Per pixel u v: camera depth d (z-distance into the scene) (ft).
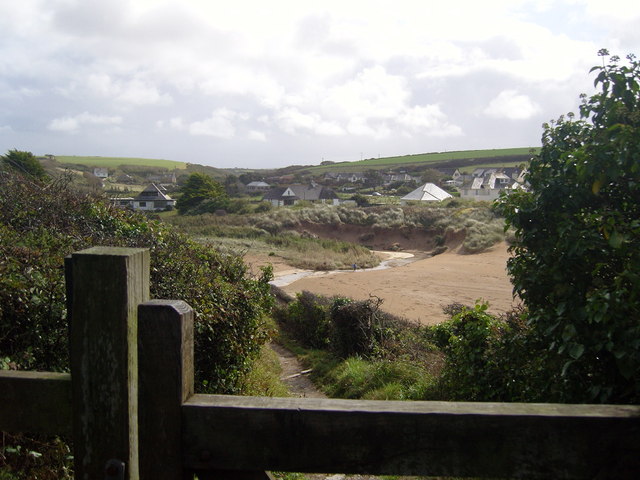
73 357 4.94
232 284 21.94
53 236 18.90
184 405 4.89
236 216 151.94
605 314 8.91
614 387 9.57
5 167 24.64
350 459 4.87
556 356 11.16
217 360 18.08
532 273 11.75
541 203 11.80
